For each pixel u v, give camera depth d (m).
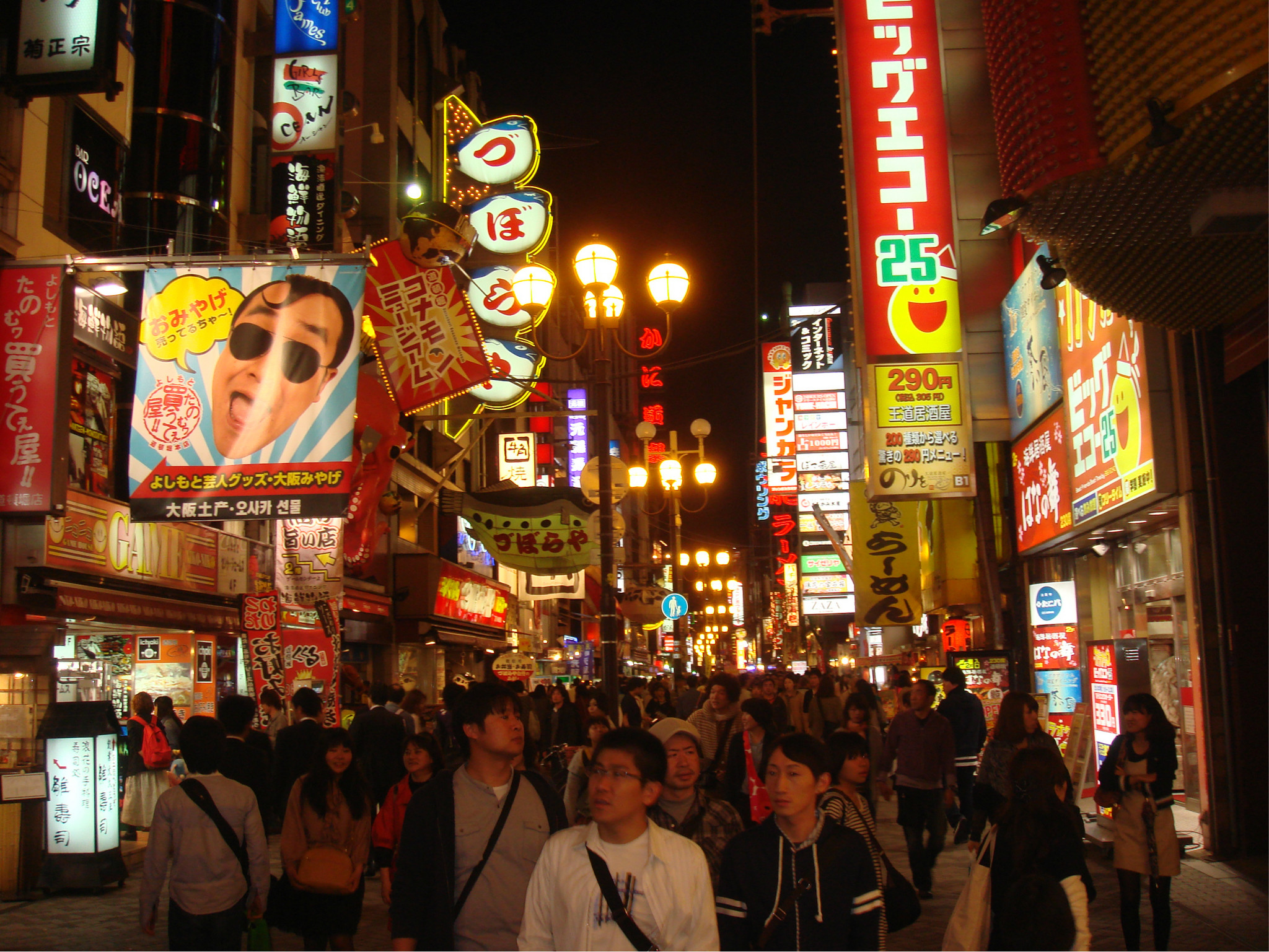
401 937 4.17
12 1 10.50
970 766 11.17
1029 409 14.83
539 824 4.36
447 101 24.72
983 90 15.88
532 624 39.69
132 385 13.94
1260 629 10.23
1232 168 7.32
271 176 17.08
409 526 26.73
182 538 14.40
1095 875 9.84
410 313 13.12
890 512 23.28
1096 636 15.43
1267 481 10.38
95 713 10.48
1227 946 7.17
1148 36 6.89
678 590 22.30
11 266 10.38
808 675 21.50
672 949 3.53
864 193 15.73
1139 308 9.81
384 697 11.33
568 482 42.44
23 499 10.11
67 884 10.13
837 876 4.02
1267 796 10.09
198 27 15.08
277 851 12.38
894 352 15.41
